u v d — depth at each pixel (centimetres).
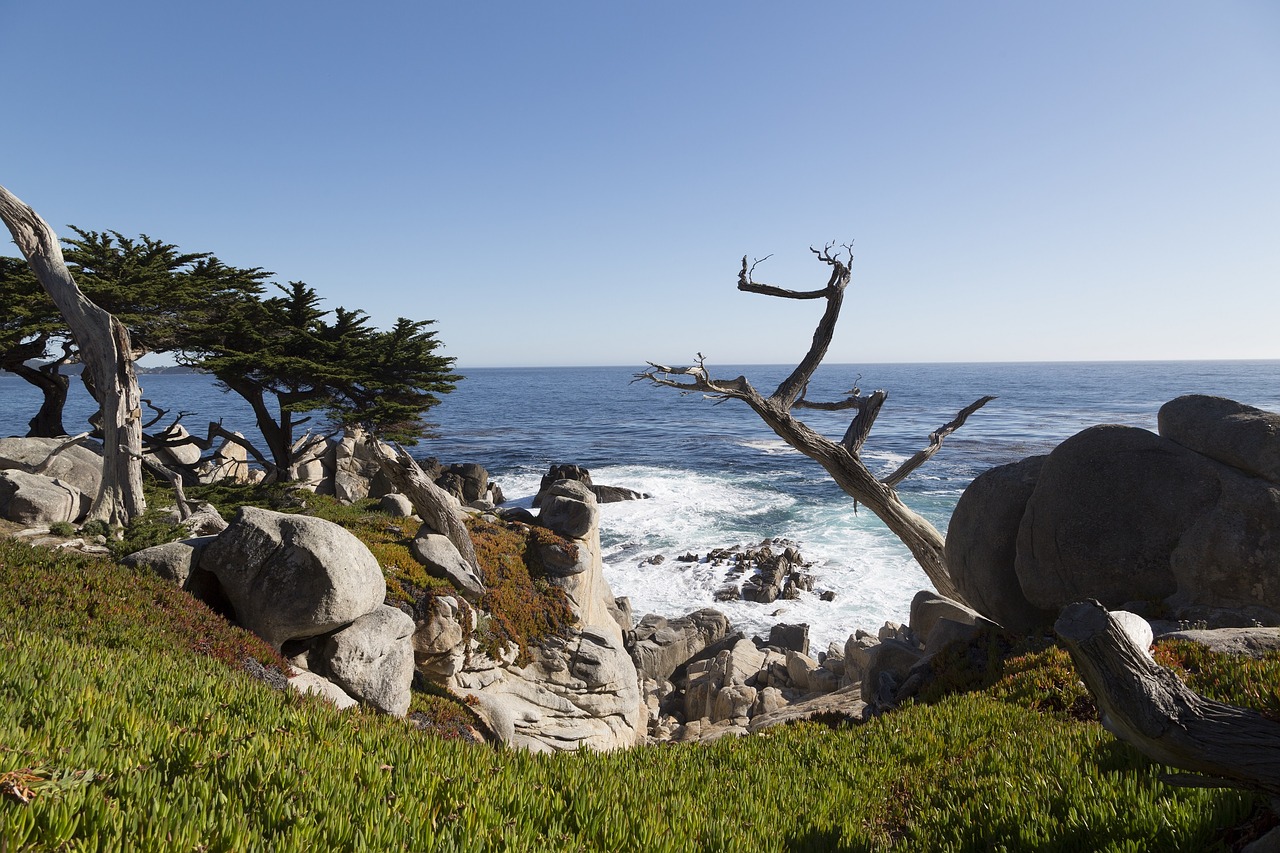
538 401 19638
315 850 402
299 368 3569
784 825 663
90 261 3303
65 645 752
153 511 2120
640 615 3566
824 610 3588
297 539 1371
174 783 439
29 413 10975
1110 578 1270
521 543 2238
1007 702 1007
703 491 6450
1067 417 12706
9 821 347
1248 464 1211
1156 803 579
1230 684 817
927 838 638
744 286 2162
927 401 16975
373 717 785
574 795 599
